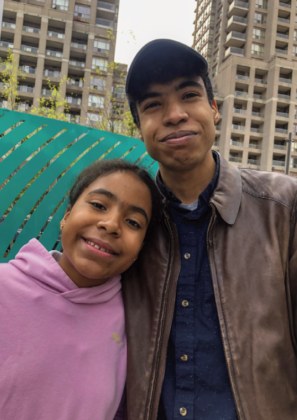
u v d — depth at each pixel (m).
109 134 2.00
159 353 1.07
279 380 0.95
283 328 0.99
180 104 1.11
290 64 36.75
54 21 32.22
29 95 30.91
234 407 0.98
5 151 1.77
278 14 39.59
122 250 1.08
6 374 0.95
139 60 1.10
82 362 1.03
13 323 0.99
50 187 1.87
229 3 41.50
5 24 31.22
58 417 0.97
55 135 1.87
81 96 33.03
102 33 33.34
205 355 1.04
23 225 1.93
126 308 1.20
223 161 1.27
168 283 1.14
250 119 36.62
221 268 1.08
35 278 1.09
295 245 1.03
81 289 1.10
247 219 1.11
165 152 1.13
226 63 37.75
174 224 1.19
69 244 1.09
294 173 35.69
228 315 1.02
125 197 1.10
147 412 1.01
